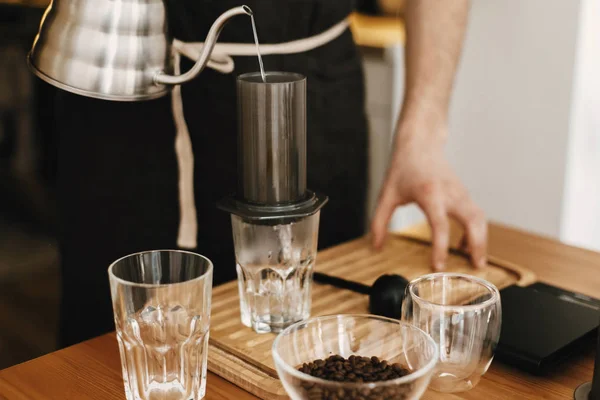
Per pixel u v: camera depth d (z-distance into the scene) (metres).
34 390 0.71
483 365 0.69
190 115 1.06
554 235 2.10
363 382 0.62
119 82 0.72
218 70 0.97
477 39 2.09
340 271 0.96
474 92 2.14
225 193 1.12
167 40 0.76
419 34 1.13
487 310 0.67
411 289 0.71
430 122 1.10
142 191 1.11
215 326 0.81
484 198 2.21
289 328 0.66
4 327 2.16
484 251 0.99
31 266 2.49
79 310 1.18
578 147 2.02
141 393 0.67
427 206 1.02
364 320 0.68
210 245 1.14
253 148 0.75
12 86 2.36
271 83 0.73
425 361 0.63
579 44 1.92
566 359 0.76
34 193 2.64
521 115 2.07
